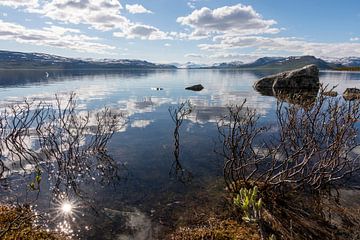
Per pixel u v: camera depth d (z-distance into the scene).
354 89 21.86
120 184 7.72
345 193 6.89
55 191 7.28
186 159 9.59
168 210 6.32
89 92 29.30
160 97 25.88
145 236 5.41
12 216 5.73
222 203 6.52
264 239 2.32
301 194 6.83
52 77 60.84
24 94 26.36
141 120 15.52
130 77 66.31
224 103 21.72
